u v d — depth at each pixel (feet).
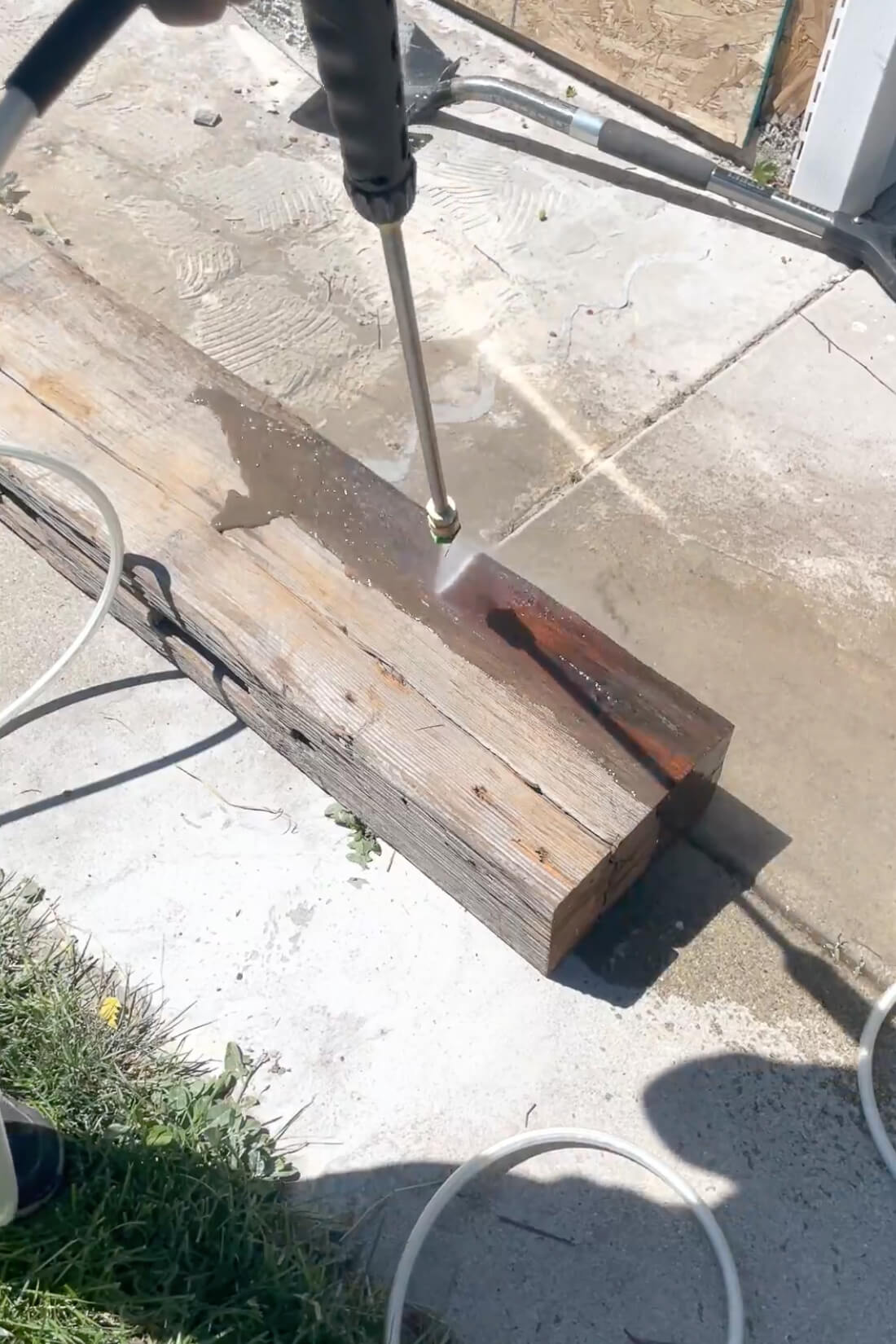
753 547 6.45
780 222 8.10
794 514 6.59
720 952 5.14
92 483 4.70
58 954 5.14
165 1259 4.28
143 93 9.11
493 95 8.67
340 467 5.76
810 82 7.84
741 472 6.78
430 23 9.71
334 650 5.11
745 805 5.55
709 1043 4.90
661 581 6.33
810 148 7.93
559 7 8.87
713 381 7.23
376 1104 4.79
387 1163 4.64
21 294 6.48
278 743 5.66
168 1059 4.86
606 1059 4.87
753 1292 4.32
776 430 6.97
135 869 5.45
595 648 5.13
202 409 5.99
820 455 6.86
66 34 2.43
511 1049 4.90
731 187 7.99
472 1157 4.59
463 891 5.13
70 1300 4.16
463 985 5.08
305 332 7.56
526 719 4.88
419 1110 4.77
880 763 5.67
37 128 8.80
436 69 9.02
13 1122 4.36
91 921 5.29
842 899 5.27
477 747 4.80
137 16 9.64
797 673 5.98
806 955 5.12
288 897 5.34
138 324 6.35
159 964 5.17
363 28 2.91
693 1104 4.75
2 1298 4.16
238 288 7.82
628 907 5.27
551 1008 5.00
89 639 5.75
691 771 4.75
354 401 7.19
